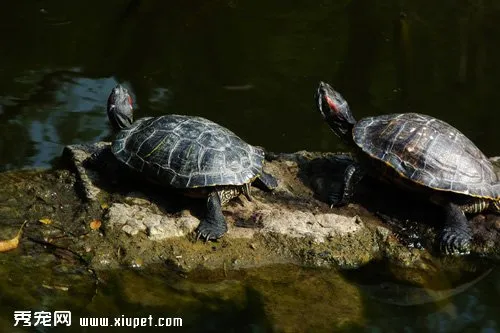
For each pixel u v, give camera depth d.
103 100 2.80
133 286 2.24
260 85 2.90
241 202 2.35
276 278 2.27
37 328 2.18
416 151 2.33
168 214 2.32
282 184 2.41
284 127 2.78
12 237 2.27
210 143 2.32
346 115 2.44
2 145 2.63
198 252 2.27
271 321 2.21
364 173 2.36
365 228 2.33
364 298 2.26
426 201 2.38
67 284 2.23
